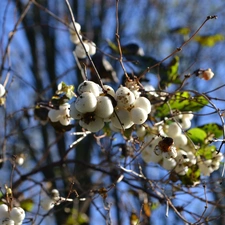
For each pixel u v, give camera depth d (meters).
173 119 0.54
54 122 0.54
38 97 0.65
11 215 0.47
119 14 1.56
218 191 0.64
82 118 0.42
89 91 0.42
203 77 0.54
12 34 0.63
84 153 1.14
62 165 0.64
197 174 0.56
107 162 0.66
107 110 0.41
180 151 0.53
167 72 0.62
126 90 0.42
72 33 0.57
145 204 0.64
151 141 0.52
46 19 1.45
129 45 0.64
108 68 0.62
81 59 0.65
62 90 0.53
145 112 0.42
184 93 0.57
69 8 0.48
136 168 0.65
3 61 0.63
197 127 0.58
